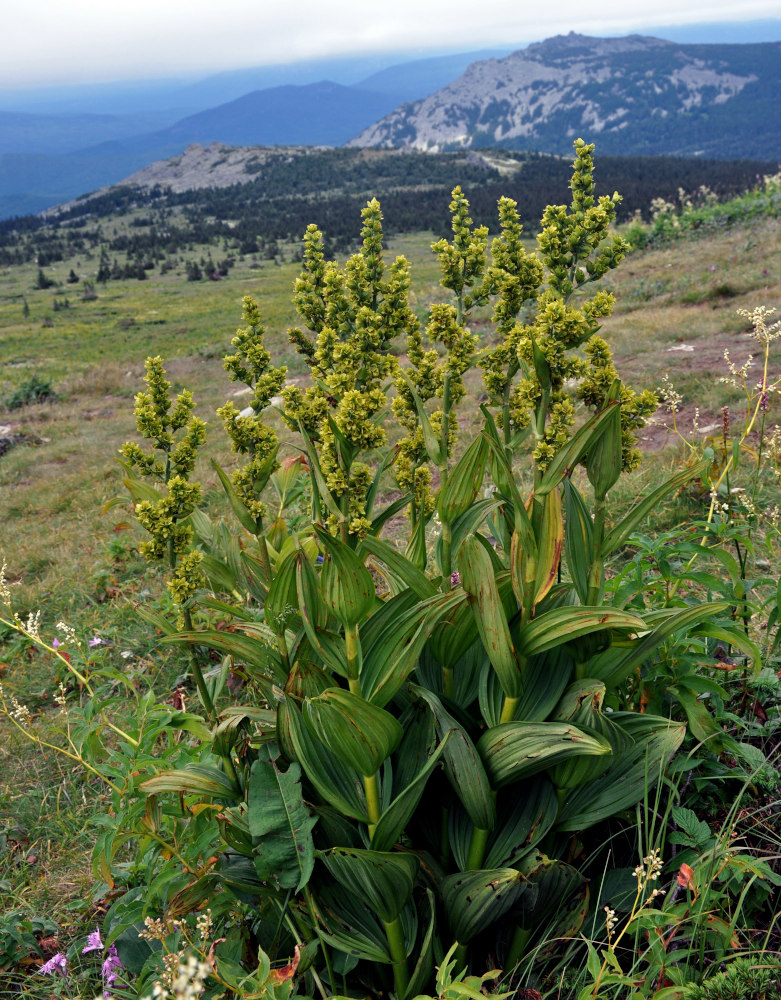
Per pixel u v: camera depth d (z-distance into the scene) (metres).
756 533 4.88
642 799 2.44
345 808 2.15
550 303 2.11
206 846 2.55
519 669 2.25
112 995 2.66
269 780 2.27
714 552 3.00
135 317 71.81
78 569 8.00
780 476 4.11
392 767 2.32
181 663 5.42
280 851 2.16
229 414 2.44
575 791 2.41
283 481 3.48
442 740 2.08
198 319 63.06
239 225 186.62
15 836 4.09
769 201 27.92
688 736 2.75
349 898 2.36
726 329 12.35
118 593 7.07
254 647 2.35
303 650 2.38
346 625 1.99
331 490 2.17
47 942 3.27
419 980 2.13
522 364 2.16
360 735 1.94
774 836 2.56
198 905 2.48
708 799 2.66
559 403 2.18
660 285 17.98
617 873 2.45
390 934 2.17
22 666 5.90
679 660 2.74
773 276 15.68
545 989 2.28
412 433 2.29
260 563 3.05
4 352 54.03
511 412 2.36
